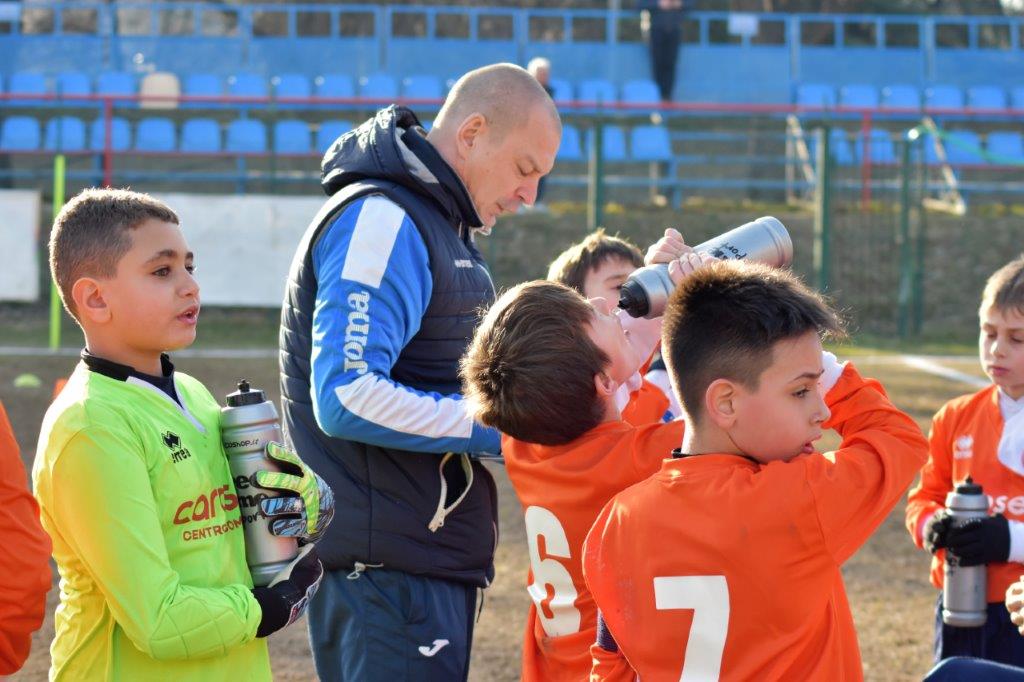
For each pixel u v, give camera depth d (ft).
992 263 55.11
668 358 7.34
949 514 10.47
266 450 8.18
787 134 61.41
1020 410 11.46
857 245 54.85
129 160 59.41
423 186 9.69
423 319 9.75
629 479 8.02
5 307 50.29
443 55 65.05
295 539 8.30
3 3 64.95
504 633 15.90
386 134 9.68
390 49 64.95
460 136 9.91
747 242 9.25
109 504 7.38
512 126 9.85
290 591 8.09
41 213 54.08
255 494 8.14
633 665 7.13
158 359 8.16
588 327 8.21
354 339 9.10
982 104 64.80
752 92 65.00
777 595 6.84
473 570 10.00
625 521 7.22
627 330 9.45
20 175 55.57
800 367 6.94
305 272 9.82
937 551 10.66
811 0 100.07
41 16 75.46
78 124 58.80
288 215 45.19
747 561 6.84
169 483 7.73
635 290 8.80
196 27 67.31
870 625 16.28
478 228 10.37
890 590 17.89
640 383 10.21
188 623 7.39
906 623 16.37
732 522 6.86
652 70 64.80
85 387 7.72
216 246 44.93
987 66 67.00
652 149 60.44
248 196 44.98
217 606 7.52
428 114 55.67
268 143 59.06
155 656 7.36
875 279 53.88
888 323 51.80
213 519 7.95
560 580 8.37
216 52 64.64
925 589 17.95
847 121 60.39
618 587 7.16
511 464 8.61
